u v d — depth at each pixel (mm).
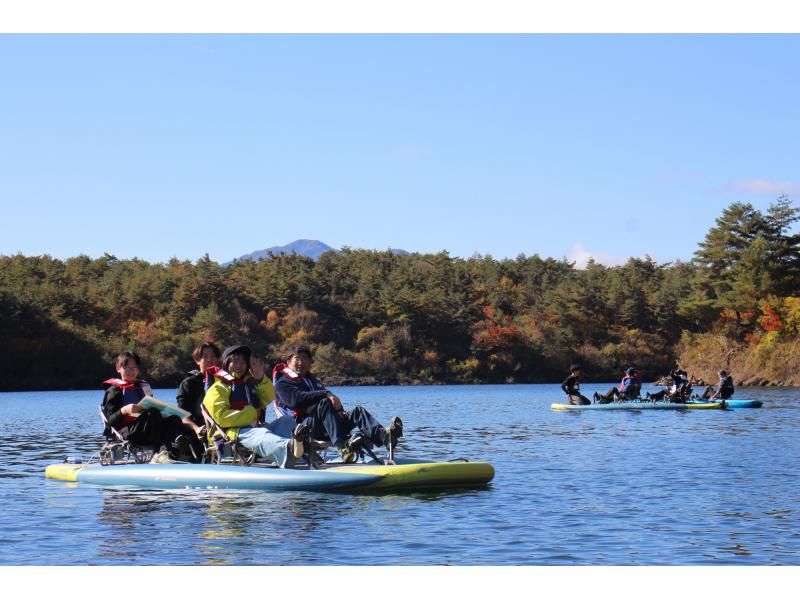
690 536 9688
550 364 121062
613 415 32031
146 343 105938
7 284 117188
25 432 26984
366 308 128750
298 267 141250
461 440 22031
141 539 9648
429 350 121938
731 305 94812
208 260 141875
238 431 13844
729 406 36844
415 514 10953
